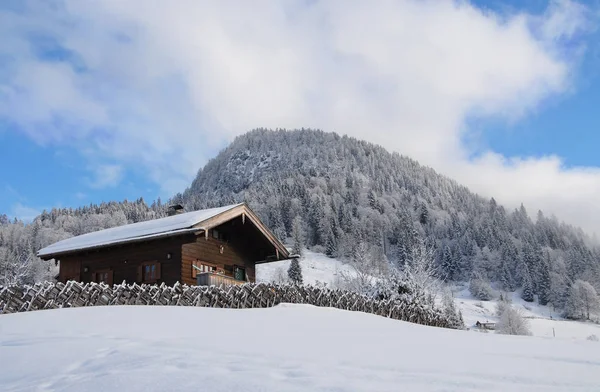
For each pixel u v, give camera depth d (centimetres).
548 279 10275
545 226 16625
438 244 12925
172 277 1862
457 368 574
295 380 463
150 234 1848
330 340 784
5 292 1127
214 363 529
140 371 479
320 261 11000
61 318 901
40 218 12638
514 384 502
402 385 470
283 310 1282
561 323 7544
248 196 17788
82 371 497
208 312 1076
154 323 875
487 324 6144
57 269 5753
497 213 17325
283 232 13425
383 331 992
